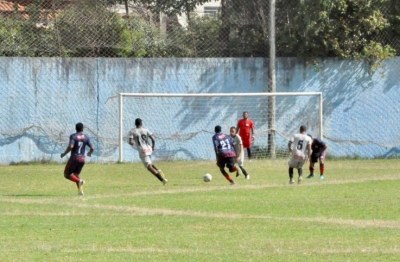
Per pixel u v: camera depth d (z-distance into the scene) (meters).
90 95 74.19
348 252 30.33
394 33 80.75
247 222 37.81
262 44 78.38
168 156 75.31
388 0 80.00
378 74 79.31
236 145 58.91
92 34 75.81
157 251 30.59
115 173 63.75
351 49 78.81
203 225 36.94
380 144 79.38
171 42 77.75
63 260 28.83
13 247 31.45
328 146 78.19
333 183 55.50
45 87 73.44
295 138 55.34
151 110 74.94
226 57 77.38
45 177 60.72
